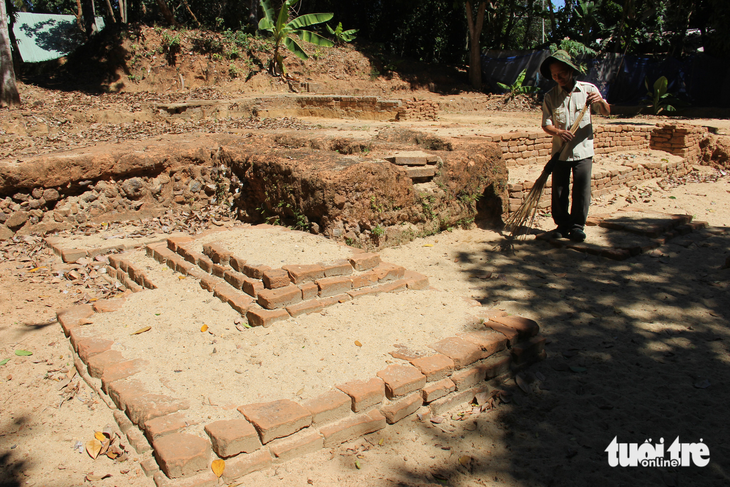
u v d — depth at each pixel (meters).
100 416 3.00
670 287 4.92
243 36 20.33
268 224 6.02
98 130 10.58
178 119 13.08
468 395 3.26
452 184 6.36
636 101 23.78
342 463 2.68
